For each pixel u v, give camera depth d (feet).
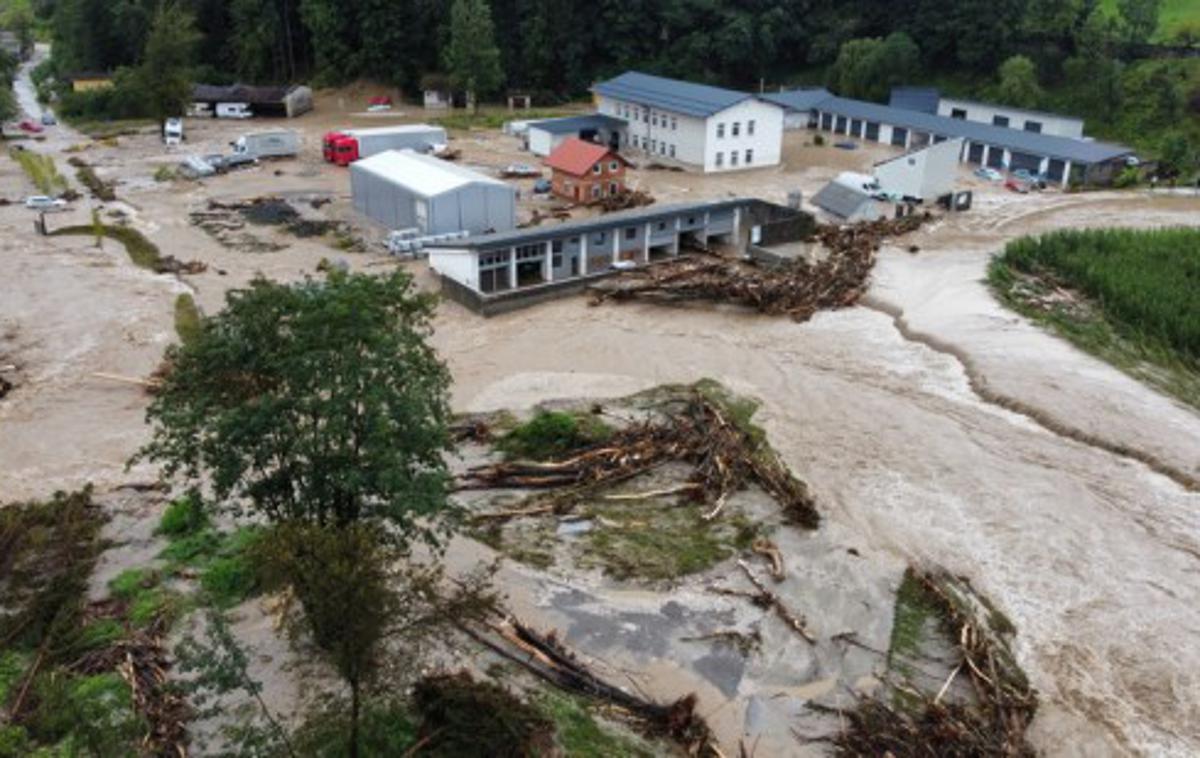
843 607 69.26
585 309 129.70
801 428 97.35
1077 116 248.32
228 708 53.36
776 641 65.10
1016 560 75.61
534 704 55.26
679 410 100.73
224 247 151.74
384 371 55.98
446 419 61.72
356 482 53.93
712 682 60.90
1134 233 149.28
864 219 167.73
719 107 205.67
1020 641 66.54
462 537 75.25
